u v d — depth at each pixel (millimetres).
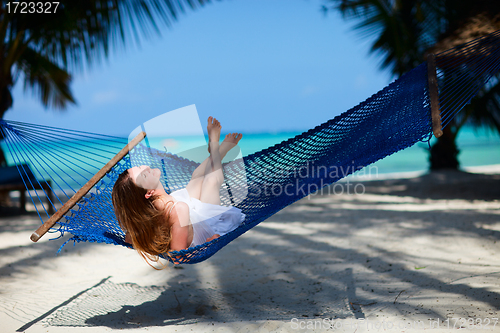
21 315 2172
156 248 1994
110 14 5270
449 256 3000
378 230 3975
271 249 3635
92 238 2076
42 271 3055
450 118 2141
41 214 5887
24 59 6859
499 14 4703
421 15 7250
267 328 1912
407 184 8305
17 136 2186
